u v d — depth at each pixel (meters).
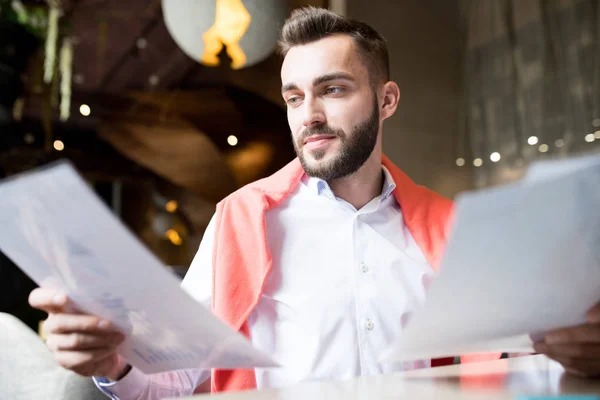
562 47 3.29
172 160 8.68
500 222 0.57
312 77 1.22
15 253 0.76
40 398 1.10
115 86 6.97
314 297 1.23
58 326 0.80
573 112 3.22
